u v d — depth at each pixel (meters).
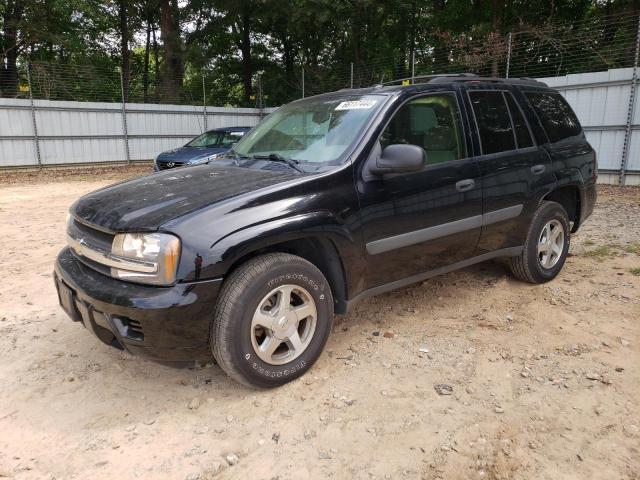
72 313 3.18
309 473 2.43
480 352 3.55
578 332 3.83
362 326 3.99
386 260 3.55
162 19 26.45
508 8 21.86
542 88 4.97
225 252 2.77
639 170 11.52
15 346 3.74
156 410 2.95
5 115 17.19
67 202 10.98
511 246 4.48
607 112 11.80
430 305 4.38
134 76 28.91
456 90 4.09
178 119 21.12
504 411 2.88
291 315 3.09
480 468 2.45
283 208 3.01
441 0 25.44
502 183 4.18
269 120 4.45
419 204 3.63
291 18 24.89
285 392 3.09
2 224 8.33
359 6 24.39
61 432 2.76
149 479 2.41
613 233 6.98
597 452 2.54
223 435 2.71
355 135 3.49
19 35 23.91
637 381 3.15
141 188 3.39
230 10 26.91
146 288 2.76
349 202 3.28
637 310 4.20
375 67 23.41
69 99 20.61
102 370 3.39
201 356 2.92
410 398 3.01
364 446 2.61
